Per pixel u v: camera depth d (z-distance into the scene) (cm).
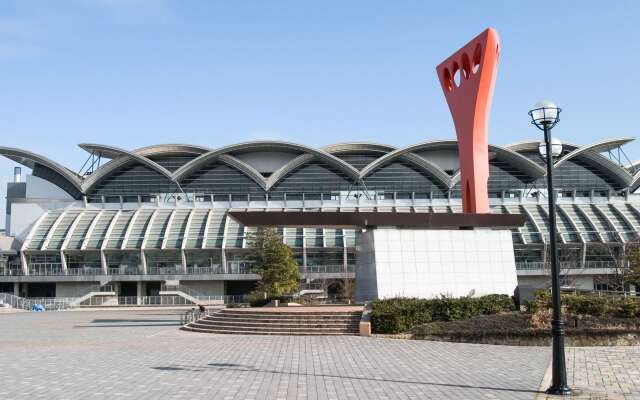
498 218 3809
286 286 6019
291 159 9575
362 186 9400
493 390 1557
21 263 8225
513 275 3759
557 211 8919
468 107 4538
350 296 5741
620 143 9425
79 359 2220
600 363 2022
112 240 8344
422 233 3697
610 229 8512
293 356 2219
